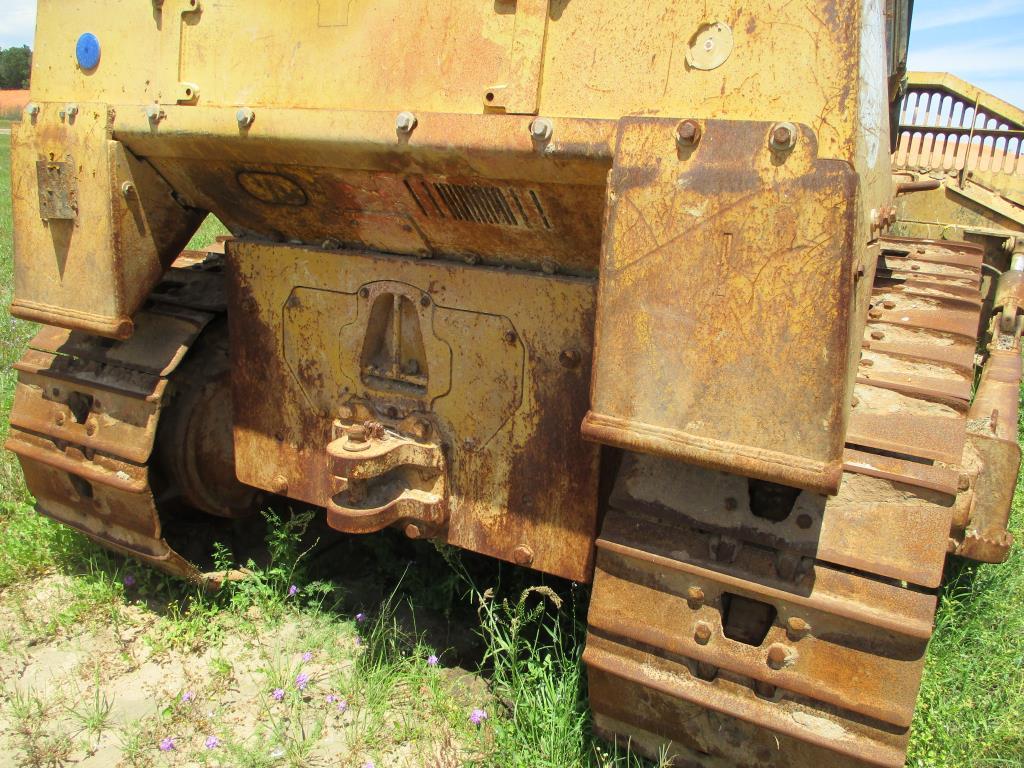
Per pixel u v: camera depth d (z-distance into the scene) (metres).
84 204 1.98
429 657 2.15
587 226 1.65
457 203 1.74
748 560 1.54
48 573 2.60
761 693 1.54
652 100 1.43
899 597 1.44
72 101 2.02
